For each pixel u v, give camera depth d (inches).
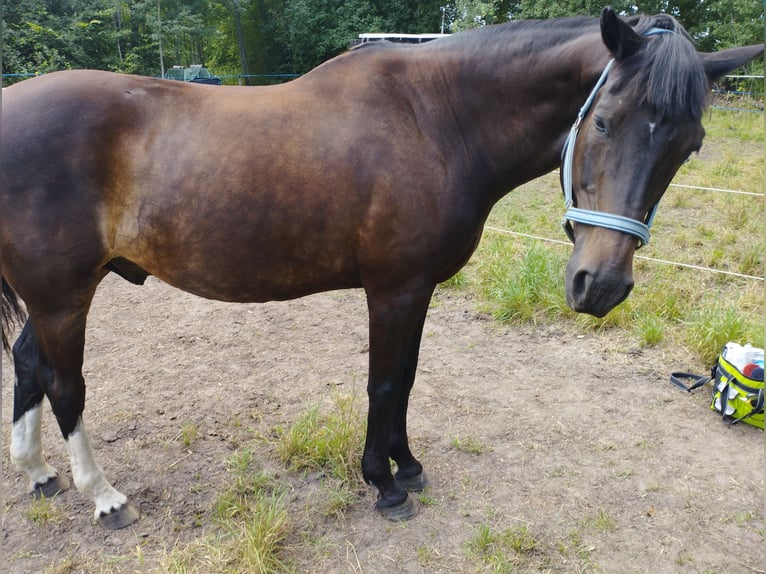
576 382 129.5
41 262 71.1
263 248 73.6
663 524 87.5
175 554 77.4
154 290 180.9
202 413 114.1
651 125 57.1
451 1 896.9
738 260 192.1
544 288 166.1
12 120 69.7
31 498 89.4
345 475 94.1
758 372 110.9
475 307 168.7
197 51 1082.7
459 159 74.8
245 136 72.1
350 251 75.6
